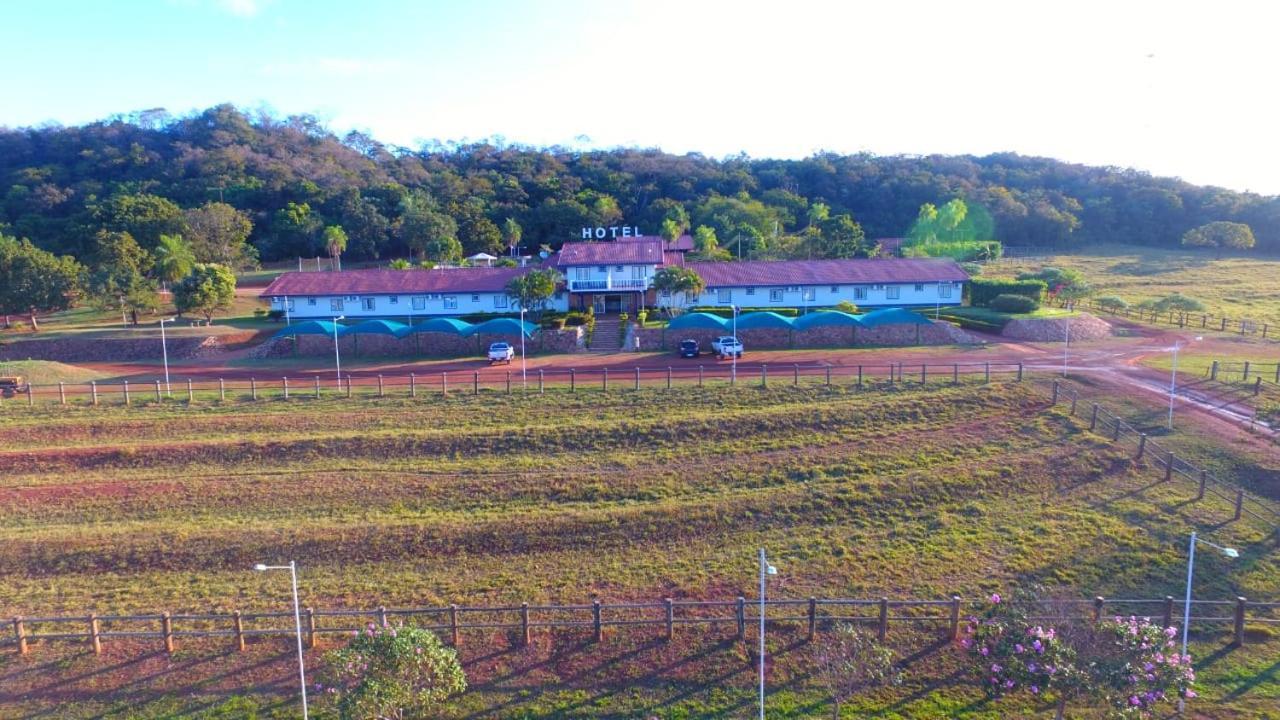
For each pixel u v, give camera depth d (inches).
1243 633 908.0
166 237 3619.6
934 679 856.3
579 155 7317.9
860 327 2442.2
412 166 6633.9
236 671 899.4
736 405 1723.7
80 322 3142.2
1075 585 1031.6
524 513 1273.4
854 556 1128.8
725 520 1238.3
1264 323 2652.6
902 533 1192.8
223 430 1663.4
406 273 3065.9
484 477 1403.8
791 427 1568.7
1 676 896.3
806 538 1189.1
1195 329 2522.1
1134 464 1346.0
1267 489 1246.3
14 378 2021.4
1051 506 1250.6
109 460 1508.4
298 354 2532.0
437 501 1337.4
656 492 1338.6
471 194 5595.5
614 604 950.4
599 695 849.5
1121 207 5585.6
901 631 935.0
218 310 3223.4
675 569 1112.2
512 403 1785.2
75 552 1173.7
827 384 1831.9
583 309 3021.7
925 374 1893.5
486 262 4384.8
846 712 810.8
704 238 4040.4
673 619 953.5
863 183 6072.8
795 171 6387.8
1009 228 5329.7
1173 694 722.2
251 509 1323.8
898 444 1478.8
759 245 4180.6
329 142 7086.6
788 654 906.1
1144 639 745.6
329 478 1413.6
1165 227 5438.0
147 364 2436.0
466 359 2395.4
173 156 5979.3
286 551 1178.6
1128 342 2321.6
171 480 1414.9
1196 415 1517.0
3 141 6028.5
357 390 1947.6
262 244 4781.0
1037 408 1617.9
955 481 1323.8
